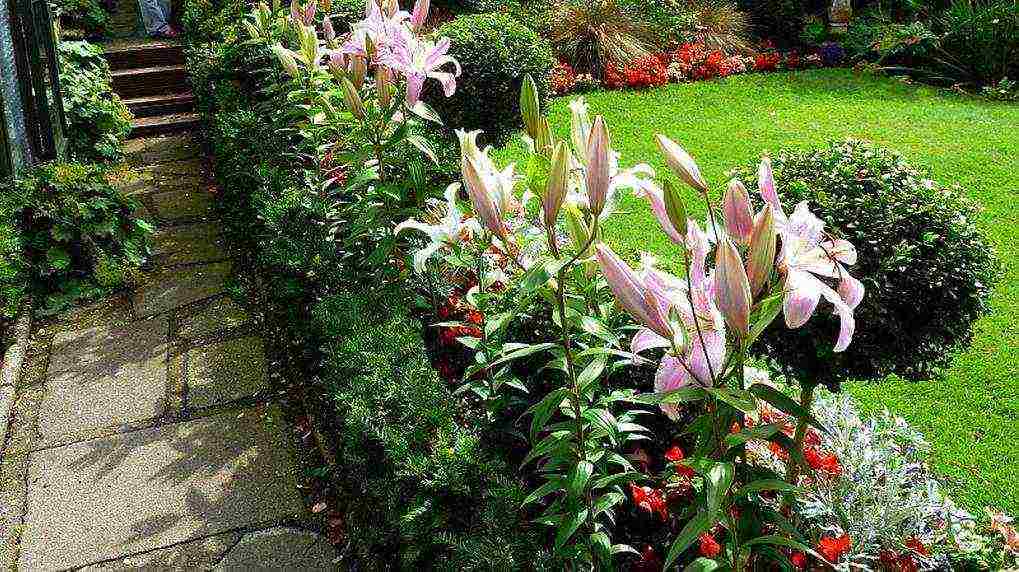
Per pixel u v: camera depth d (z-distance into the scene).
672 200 1.63
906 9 10.52
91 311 4.61
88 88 6.83
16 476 3.40
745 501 1.87
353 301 3.21
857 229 2.52
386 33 3.21
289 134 4.58
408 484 2.44
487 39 5.80
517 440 2.81
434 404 2.62
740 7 11.16
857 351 2.54
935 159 6.93
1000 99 8.72
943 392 3.82
